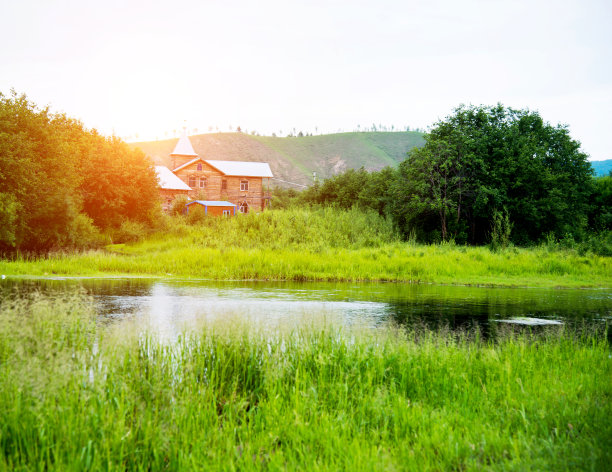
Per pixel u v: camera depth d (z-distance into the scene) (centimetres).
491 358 642
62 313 610
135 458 364
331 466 336
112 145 3938
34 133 2705
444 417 448
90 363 531
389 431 417
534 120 4691
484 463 352
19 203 2317
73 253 2472
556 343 797
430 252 2747
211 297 1450
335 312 1202
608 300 1575
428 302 1450
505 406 483
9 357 459
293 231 2909
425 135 4491
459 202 4247
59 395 408
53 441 366
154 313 1118
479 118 4612
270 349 636
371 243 3012
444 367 592
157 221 3869
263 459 369
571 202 4559
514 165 4191
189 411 429
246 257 2219
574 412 462
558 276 2245
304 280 2052
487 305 1413
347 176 5831
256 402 530
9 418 378
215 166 7200
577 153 4631
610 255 2914
